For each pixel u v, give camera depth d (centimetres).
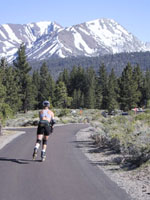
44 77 11975
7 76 6234
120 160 1045
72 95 11306
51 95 10188
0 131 2212
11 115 2689
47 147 1465
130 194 678
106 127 1658
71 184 761
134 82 8200
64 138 1950
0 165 991
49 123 1071
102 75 11569
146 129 1443
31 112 7875
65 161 1074
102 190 710
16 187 730
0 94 2703
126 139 1230
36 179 808
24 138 1948
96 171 915
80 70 12769
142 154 968
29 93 7756
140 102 10019
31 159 1108
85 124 4041
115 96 9381
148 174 848
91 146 1525
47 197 654
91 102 10419
